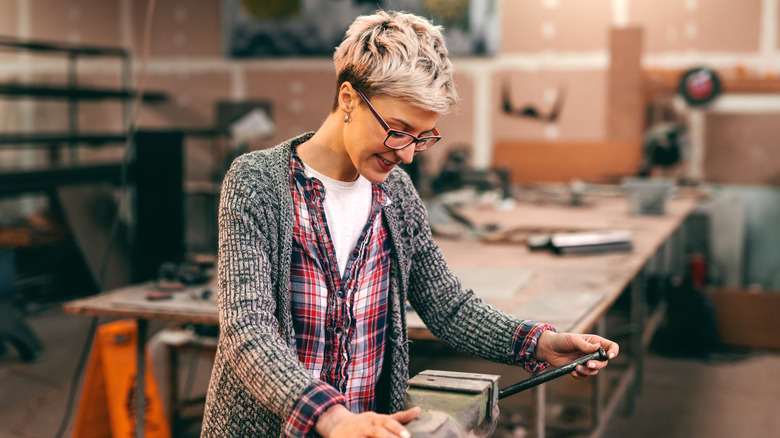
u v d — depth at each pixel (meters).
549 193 4.59
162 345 3.68
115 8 6.77
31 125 6.93
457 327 1.23
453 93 1.02
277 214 1.08
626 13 5.52
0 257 3.95
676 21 5.42
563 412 3.11
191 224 6.50
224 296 1.02
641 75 5.31
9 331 3.96
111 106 6.85
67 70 6.96
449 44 5.92
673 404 3.47
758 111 5.32
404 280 1.20
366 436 0.81
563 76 5.72
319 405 0.88
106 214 5.32
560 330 1.65
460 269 2.41
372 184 1.17
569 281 2.23
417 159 3.83
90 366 2.60
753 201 5.38
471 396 0.98
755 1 5.22
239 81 6.54
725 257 5.13
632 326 3.43
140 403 2.22
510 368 3.81
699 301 4.25
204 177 6.66
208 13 6.54
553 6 5.68
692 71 5.31
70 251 5.44
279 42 6.37
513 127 5.89
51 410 3.34
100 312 1.97
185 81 6.68
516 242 2.96
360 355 1.15
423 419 0.88
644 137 5.29
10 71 7.12
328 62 6.30
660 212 3.67
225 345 1.00
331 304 1.12
